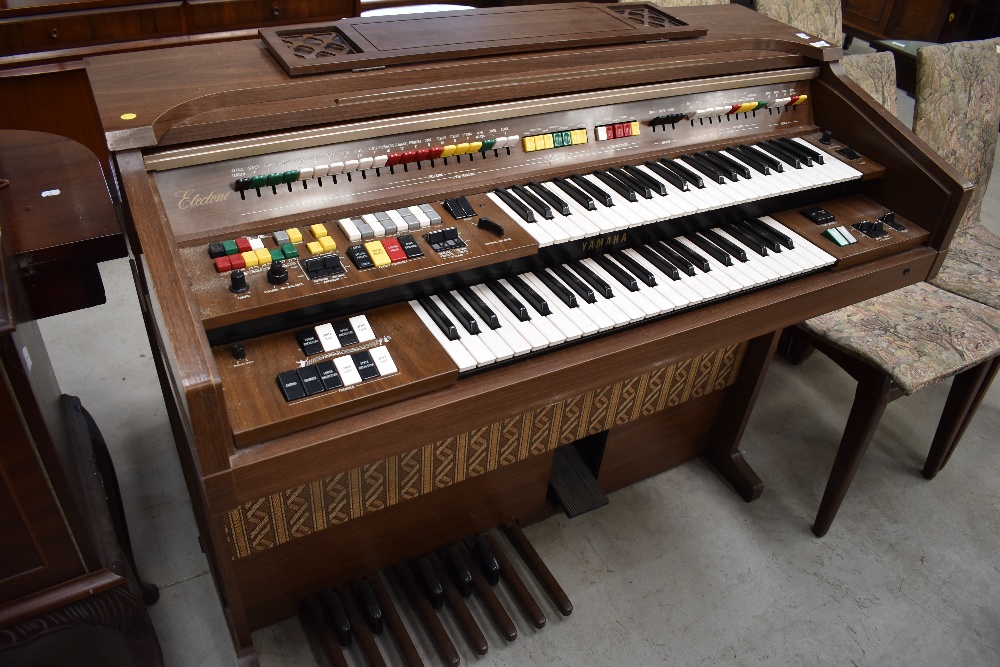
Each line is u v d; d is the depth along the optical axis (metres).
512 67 1.50
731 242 1.59
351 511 1.58
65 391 2.36
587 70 1.54
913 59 4.23
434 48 1.48
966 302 2.12
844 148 1.84
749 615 1.87
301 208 1.29
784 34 1.90
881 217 1.75
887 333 1.93
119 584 1.34
